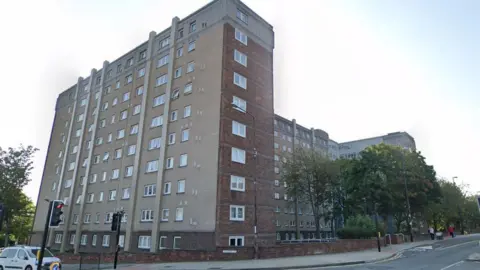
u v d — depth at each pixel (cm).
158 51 3744
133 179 3422
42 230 4694
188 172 2933
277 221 5428
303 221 5944
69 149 4744
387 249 3206
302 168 5041
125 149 3759
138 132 3588
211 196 2678
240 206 2794
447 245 3603
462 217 7469
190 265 2000
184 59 3381
